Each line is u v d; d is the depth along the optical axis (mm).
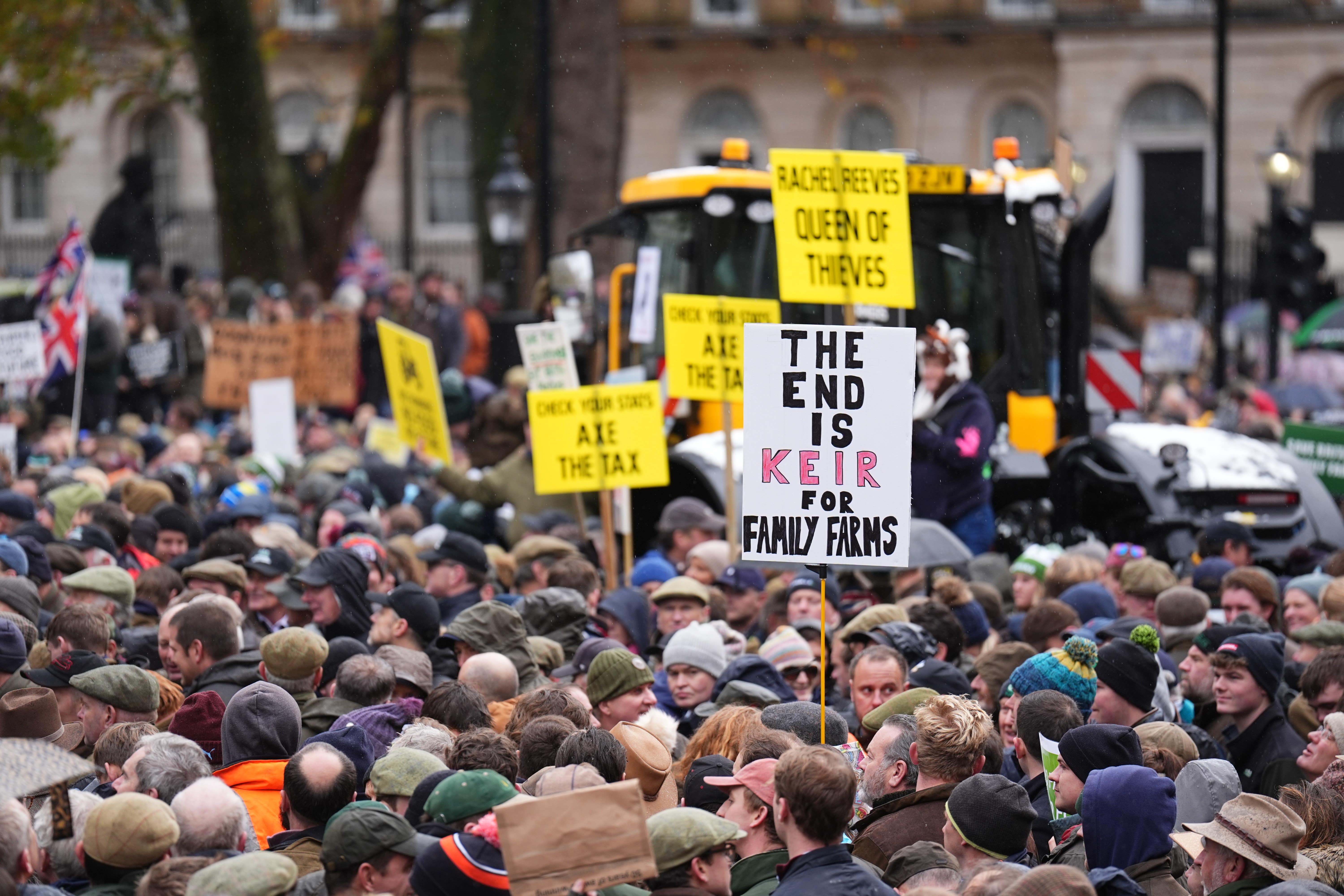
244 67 87375
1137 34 133125
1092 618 27766
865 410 20609
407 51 94000
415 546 32781
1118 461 40875
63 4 84000
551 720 18438
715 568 30953
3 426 43375
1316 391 67750
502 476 40344
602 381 47250
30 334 46344
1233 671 22734
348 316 71000
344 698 20781
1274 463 40281
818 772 15031
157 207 144375
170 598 27938
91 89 87812
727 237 41438
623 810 13461
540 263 67438
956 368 37625
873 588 30469
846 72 141000
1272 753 22500
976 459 36812
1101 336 55406
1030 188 41406
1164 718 22016
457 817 15281
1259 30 130375
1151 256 134750
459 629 23391
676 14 142625
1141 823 16172
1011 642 24484
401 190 145250
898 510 20594
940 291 41969
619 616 27188
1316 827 17484
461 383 60031
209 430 64375
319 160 123625
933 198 41875
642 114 144750
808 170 30578
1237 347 95438
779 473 20750
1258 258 78500
